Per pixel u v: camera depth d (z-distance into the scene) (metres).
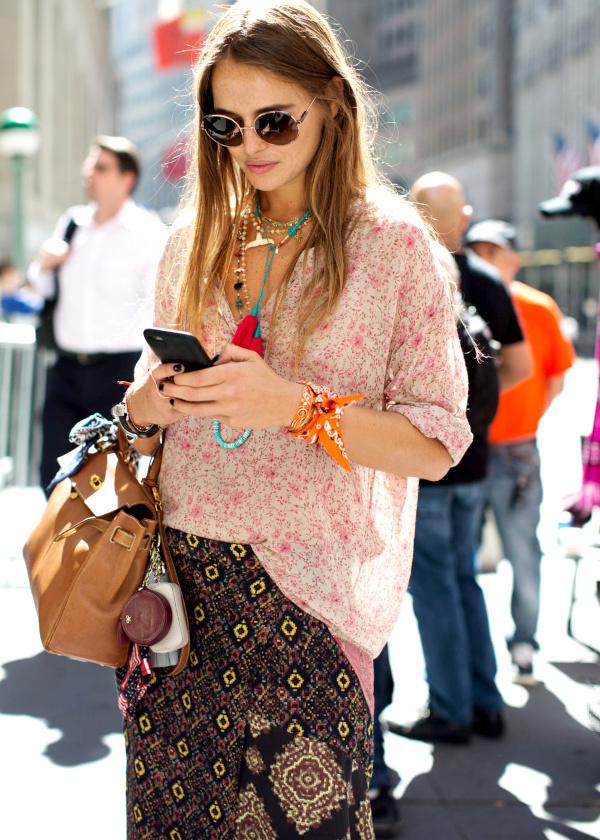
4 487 8.14
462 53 97.75
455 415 2.24
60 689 5.33
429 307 2.22
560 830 3.98
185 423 2.28
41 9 30.11
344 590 2.19
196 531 2.21
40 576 2.32
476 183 93.56
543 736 4.95
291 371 2.18
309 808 2.10
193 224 2.38
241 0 2.20
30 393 8.39
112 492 2.34
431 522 4.67
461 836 3.93
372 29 123.69
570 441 15.62
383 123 2.49
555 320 6.05
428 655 4.85
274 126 2.13
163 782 2.23
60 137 35.59
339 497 2.21
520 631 5.77
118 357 6.01
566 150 62.31
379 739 4.03
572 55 73.62
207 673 2.19
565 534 4.73
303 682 2.13
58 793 4.16
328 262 2.16
